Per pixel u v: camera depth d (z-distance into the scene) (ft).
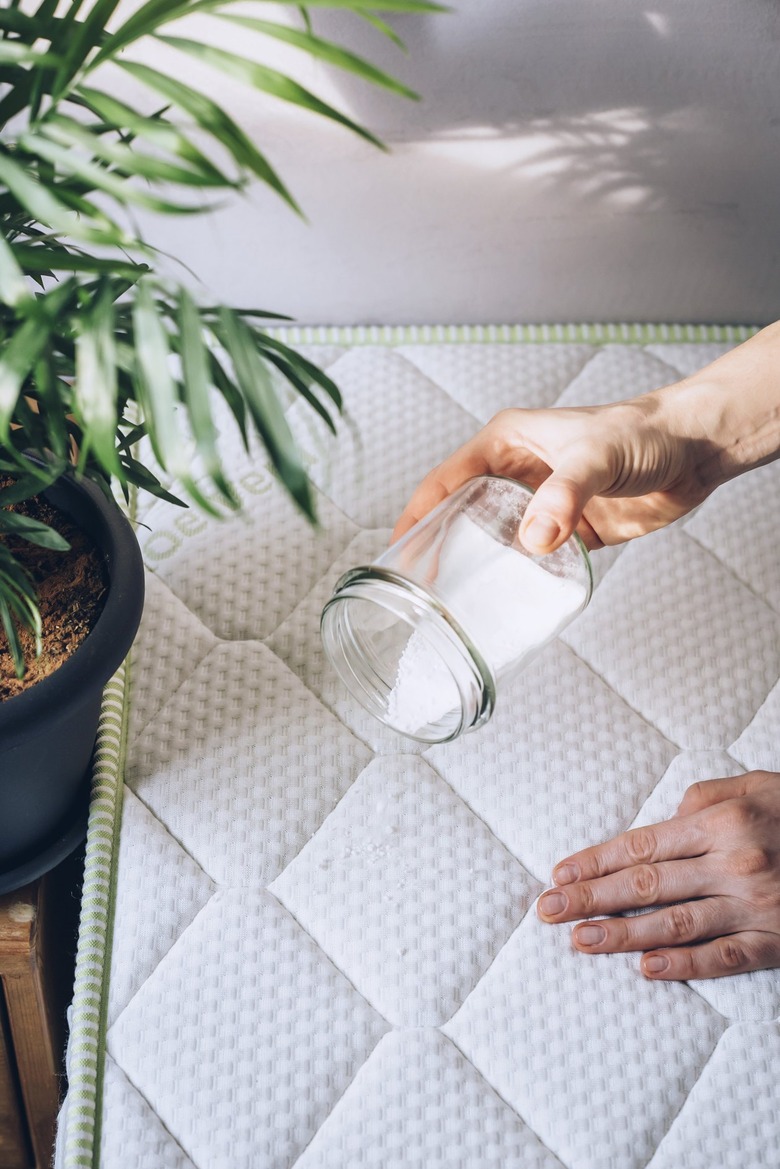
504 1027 2.40
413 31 2.71
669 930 2.50
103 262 1.48
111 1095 2.29
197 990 2.41
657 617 2.97
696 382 2.67
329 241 3.25
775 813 2.59
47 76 1.68
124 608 2.15
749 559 3.09
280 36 1.42
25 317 1.38
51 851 2.51
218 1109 2.28
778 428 2.70
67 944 3.05
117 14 2.65
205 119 1.39
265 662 2.83
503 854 2.62
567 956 2.50
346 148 2.99
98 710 2.40
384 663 2.58
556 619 2.40
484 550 2.37
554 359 3.42
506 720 2.78
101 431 1.36
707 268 3.44
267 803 2.63
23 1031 2.68
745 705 2.86
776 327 2.73
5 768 2.10
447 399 3.32
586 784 2.71
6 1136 2.98
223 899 2.51
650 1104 2.33
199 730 2.72
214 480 1.32
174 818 2.61
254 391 1.33
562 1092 2.34
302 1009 2.40
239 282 3.38
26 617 2.02
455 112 2.91
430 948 2.48
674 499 2.85
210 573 2.95
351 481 3.14
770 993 2.48
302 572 2.98
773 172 3.14
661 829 2.59
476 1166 2.24
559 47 2.78
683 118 2.98
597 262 3.41
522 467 2.88
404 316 3.57
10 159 1.35
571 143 3.02
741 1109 2.34
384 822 2.62
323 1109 2.30
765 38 2.79
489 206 3.19
